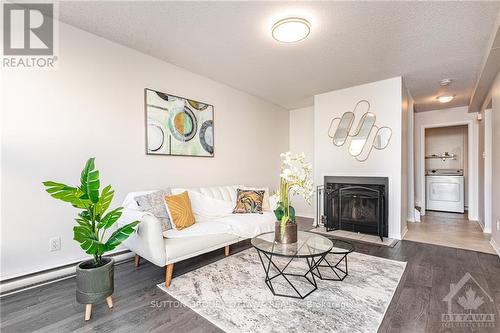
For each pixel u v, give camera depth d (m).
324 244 2.09
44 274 2.17
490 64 2.75
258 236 2.34
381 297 1.88
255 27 2.41
